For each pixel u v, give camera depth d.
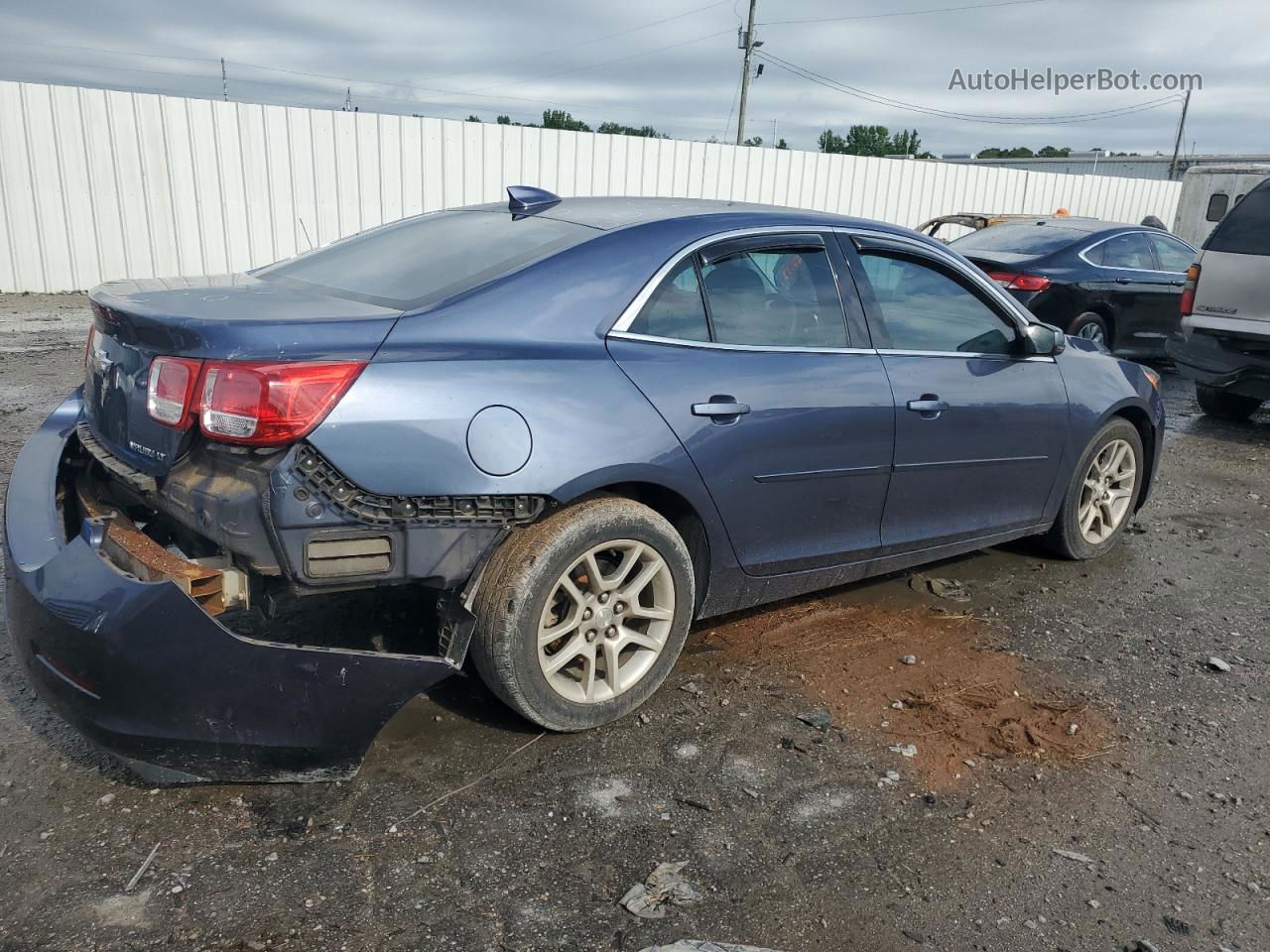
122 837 2.54
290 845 2.53
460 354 2.74
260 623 3.54
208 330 2.54
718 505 3.26
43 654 2.51
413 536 2.68
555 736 3.10
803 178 17.47
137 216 12.48
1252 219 7.64
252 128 12.83
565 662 3.00
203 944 2.19
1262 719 3.46
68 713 2.51
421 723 3.13
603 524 2.94
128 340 2.79
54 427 3.44
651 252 3.20
